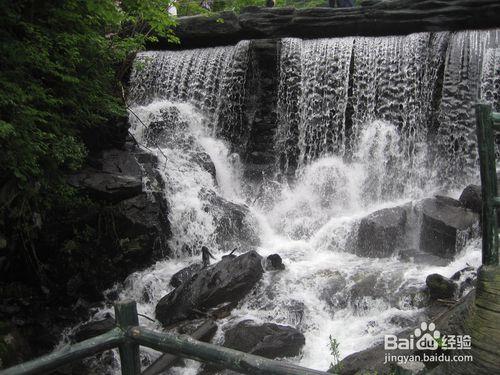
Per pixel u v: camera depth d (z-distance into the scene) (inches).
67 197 309.7
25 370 85.0
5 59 264.2
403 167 458.6
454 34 458.9
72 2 298.7
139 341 94.9
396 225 350.0
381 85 474.6
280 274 313.9
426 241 342.3
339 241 369.1
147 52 550.0
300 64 498.0
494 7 455.2
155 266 353.4
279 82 502.6
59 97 311.9
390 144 463.8
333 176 466.3
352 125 482.3
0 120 233.5
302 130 494.9
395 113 469.7
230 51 522.0
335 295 294.5
